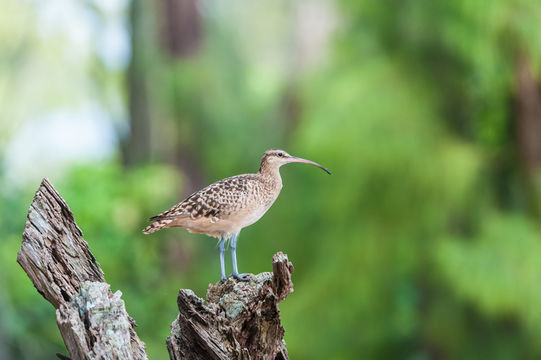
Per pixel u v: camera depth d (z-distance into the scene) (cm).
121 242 1805
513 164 1881
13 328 1432
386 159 1848
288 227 2184
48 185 498
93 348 428
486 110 1927
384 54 1947
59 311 446
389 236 1895
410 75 1898
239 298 536
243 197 756
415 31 1848
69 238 498
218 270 2294
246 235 2311
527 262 1727
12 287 1541
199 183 2672
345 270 1934
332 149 1909
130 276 1872
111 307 446
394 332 2008
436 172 1828
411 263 1878
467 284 1723
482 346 1833
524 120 1808
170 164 2544
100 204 1792
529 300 1711
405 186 1869
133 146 2408
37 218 488
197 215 745
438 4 1773
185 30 2656
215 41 2816
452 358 1861
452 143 1862
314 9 2708
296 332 1938
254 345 528
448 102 1917
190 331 486
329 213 1964
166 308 1862
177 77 2542
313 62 2644
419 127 1864
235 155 2725
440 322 1845
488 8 1697
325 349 1941
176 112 2566
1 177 1652
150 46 2411
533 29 1688
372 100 1886
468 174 1819
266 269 2184
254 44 3322
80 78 2697
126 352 431
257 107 2841
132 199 1975
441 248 1769
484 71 1822
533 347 1759
